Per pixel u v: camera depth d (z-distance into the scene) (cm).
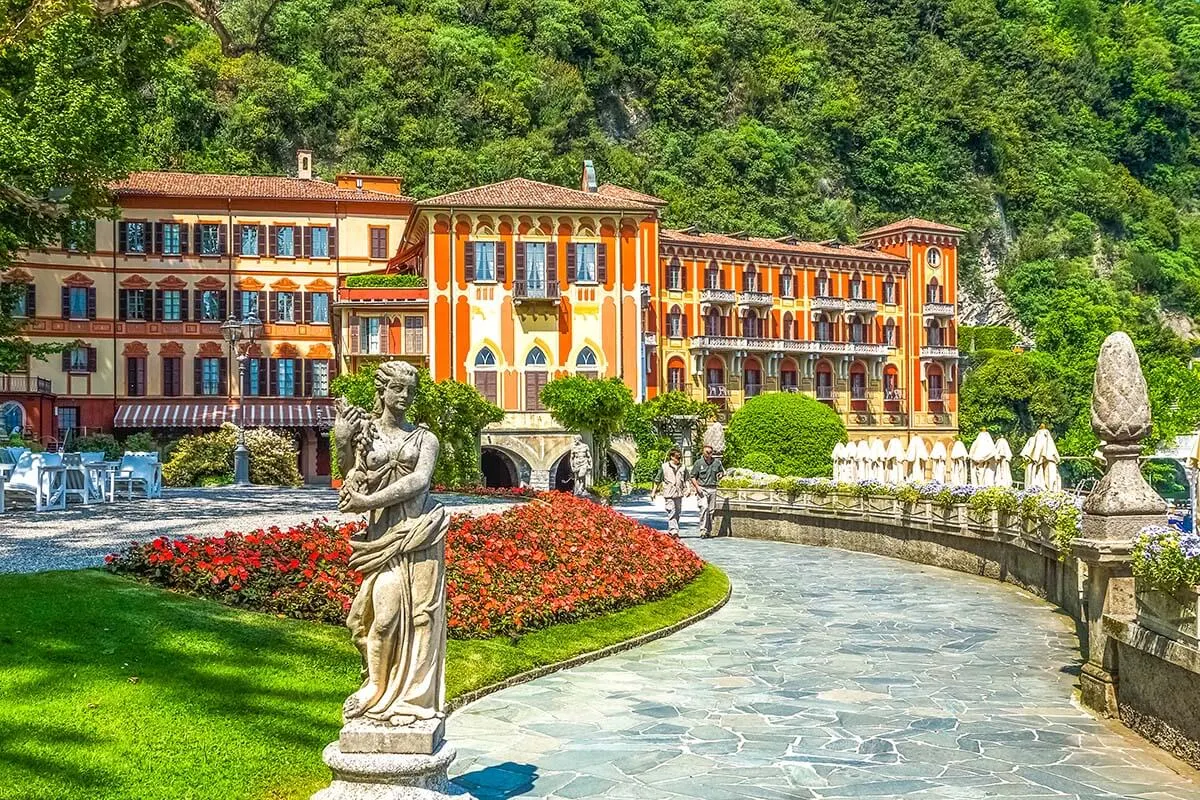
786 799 800
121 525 1838
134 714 866
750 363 7969
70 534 1700
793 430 5681
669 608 1645
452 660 1191
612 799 800
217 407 6638
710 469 3180
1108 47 15162
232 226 6719
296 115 8781
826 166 11594
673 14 12075
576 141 9956
